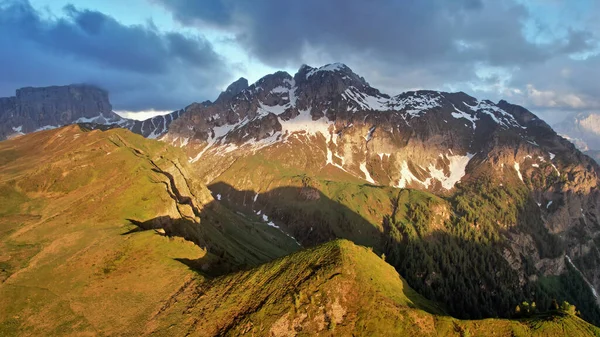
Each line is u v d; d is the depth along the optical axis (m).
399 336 67.38
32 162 188.62
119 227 119.38
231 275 91.56
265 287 80.88
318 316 71.38
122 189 141.62
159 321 78.62
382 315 70.62
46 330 76.56
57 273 94.50
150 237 109.31
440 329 67.94
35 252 103.69
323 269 78.81
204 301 83.25
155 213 134.75
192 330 74.69
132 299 86.75
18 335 74.94
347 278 76.75
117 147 182.62
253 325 71.38
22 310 81.50
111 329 77.19
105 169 159.12
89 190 145.38
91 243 108.12
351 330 69.00
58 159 161.00
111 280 93.06
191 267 103.12
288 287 77.75
